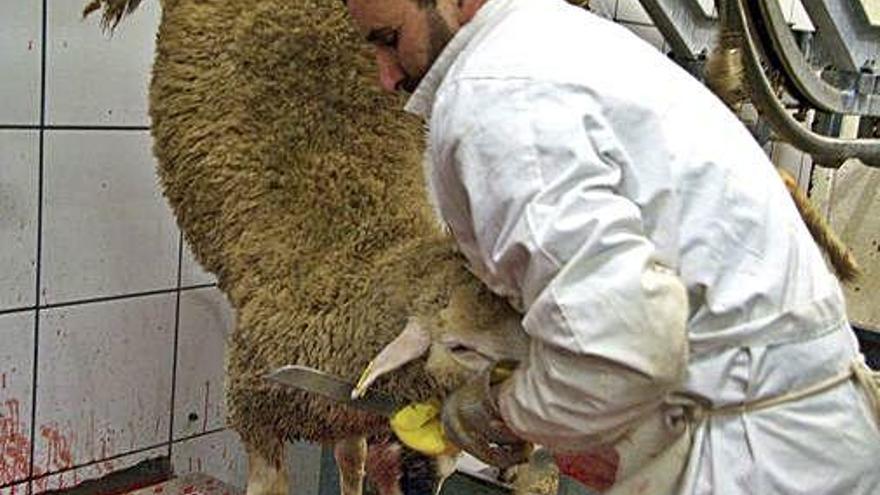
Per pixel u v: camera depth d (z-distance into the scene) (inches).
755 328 40.5
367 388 51.4
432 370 49.6
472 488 81.7
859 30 87.5
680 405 41.6
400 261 53.4
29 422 74.1
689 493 41.6
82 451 77.7
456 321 49.1
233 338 59.0
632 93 39.4
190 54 59.9
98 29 72.2
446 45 42.1
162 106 60.6
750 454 41.1
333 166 57.1
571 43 40.0
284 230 57.1
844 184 138.6
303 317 54.7
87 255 74.9
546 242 36.6
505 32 40.3
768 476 40.8
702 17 91.4
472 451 47.5
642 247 37.0
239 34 59.3
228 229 59.0
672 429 42.0
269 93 58.5
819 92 83.2
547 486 71.2
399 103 59.2
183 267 81.4
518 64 38.7
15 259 70.9
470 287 49.5
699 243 39.7
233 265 58.7
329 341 53.7
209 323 84.5
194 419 85.3
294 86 58.2
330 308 54.1
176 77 60.0
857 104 88.9
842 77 88.8
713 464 41.2
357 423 56.6
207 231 60.7
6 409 72.6
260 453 60.1
